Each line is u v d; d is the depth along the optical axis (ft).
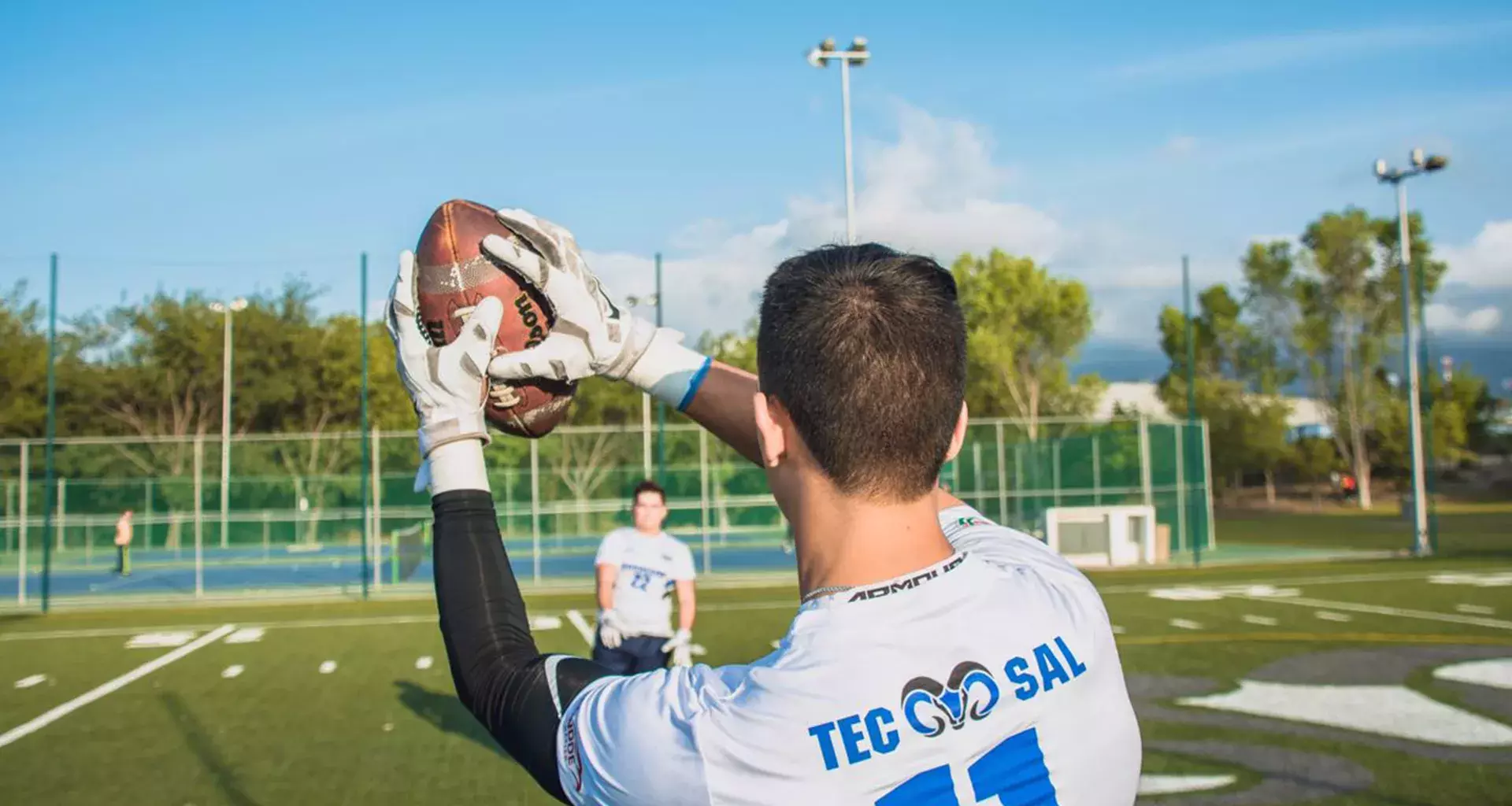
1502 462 189.67
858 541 3.58
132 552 87.30
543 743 3.67
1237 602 50.70
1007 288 154.51
